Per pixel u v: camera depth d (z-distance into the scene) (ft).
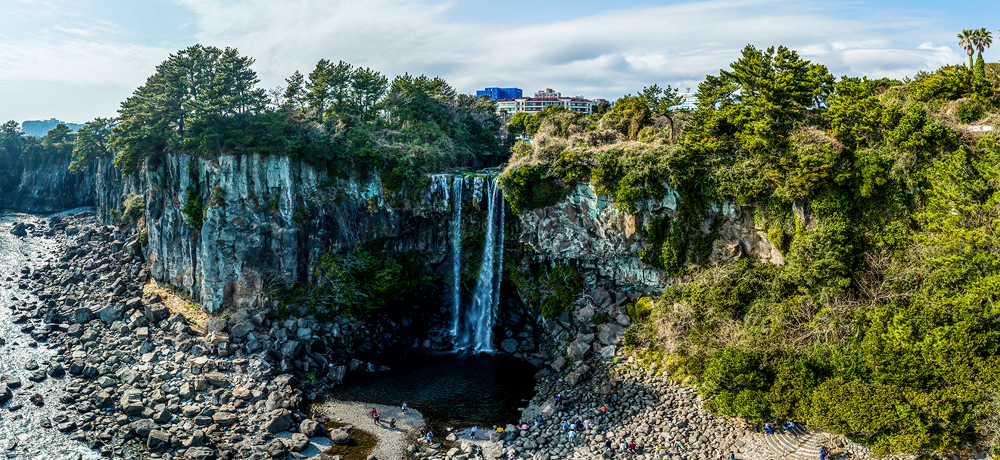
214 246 226.38
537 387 195.52
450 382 201.77
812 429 145.38
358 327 232.73
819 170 169.27
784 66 192.85
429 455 158.51
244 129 232.94
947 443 124.77
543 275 234.79
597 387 184.44
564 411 174.91
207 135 228.22
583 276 226.58
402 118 295.89
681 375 178.91
